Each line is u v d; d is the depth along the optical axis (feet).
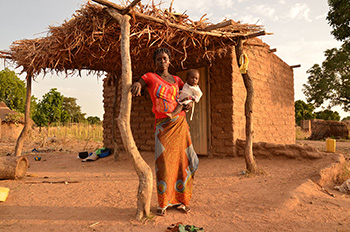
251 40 20.52
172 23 14.93
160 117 10.63
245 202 12.26
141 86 10.46
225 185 15.83
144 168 10.30
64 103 251.39
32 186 16.42
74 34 14.53
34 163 28.96
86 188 15.88
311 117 193.16
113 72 28.30
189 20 15.67
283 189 14.03
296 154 20.99
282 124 34.32
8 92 131.54
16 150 21.48
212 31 17.02
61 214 10.89
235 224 9.52
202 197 13.38
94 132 65.72
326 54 70.79
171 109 10.38
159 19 14.19
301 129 99.81
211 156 25.08
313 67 73.51
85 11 13.99
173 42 18.19
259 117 29.14
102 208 11.67
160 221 9.79
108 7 11.92
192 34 16.21
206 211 11.07
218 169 20.70
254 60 28.89
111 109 33.58
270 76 31.96
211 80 25.55
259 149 22.62
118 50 17.75
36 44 17.26
